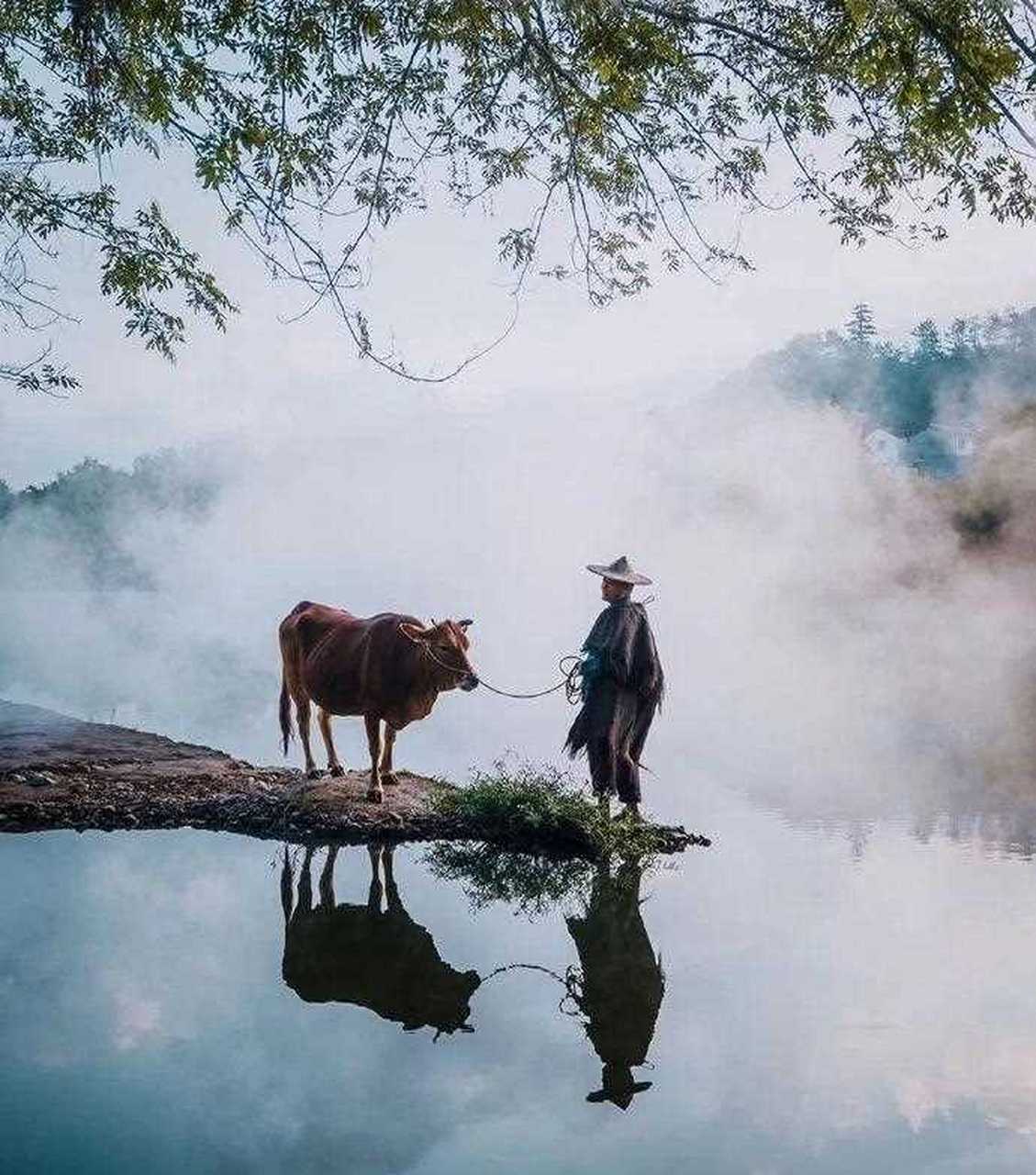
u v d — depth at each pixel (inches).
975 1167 146.3
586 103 307.1
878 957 231.8
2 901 273.6
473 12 301.3
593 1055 186.7
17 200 386.6
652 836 350.0
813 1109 164.2
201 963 233.5
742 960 233.1
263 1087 172.7
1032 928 249.0
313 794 402.0
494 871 322.0
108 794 402.0
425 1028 199.5
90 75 324.5
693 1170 146.6
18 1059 181.0
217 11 306.0
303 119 322.3
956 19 259.6
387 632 395.2
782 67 302.7
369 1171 144.0
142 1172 144.6
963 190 289.6
